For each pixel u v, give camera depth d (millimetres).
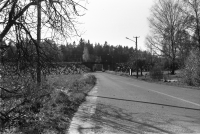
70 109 8414
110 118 7148
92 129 5828
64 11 5922
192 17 41969
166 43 49969
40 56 5746
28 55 5523
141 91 16391
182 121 6727
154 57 50812
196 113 7977
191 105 9773
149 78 36125
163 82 27297
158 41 50500
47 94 8086
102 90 17344
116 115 7609
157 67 34312
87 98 12289
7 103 5809
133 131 5652
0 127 4914
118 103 10430
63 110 7754
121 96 13242
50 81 9727
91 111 8320
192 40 43031
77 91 14391
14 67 5512
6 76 5660
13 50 5371
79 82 20594
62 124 6117
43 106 7422
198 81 21609
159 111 8367
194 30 42438
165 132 5555
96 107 9242
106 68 155000
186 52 43812
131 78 41281
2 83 5805
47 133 5172
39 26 5645
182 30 46062
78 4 5953
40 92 7418
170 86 21516
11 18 5043
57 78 13836
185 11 43375
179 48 46781
